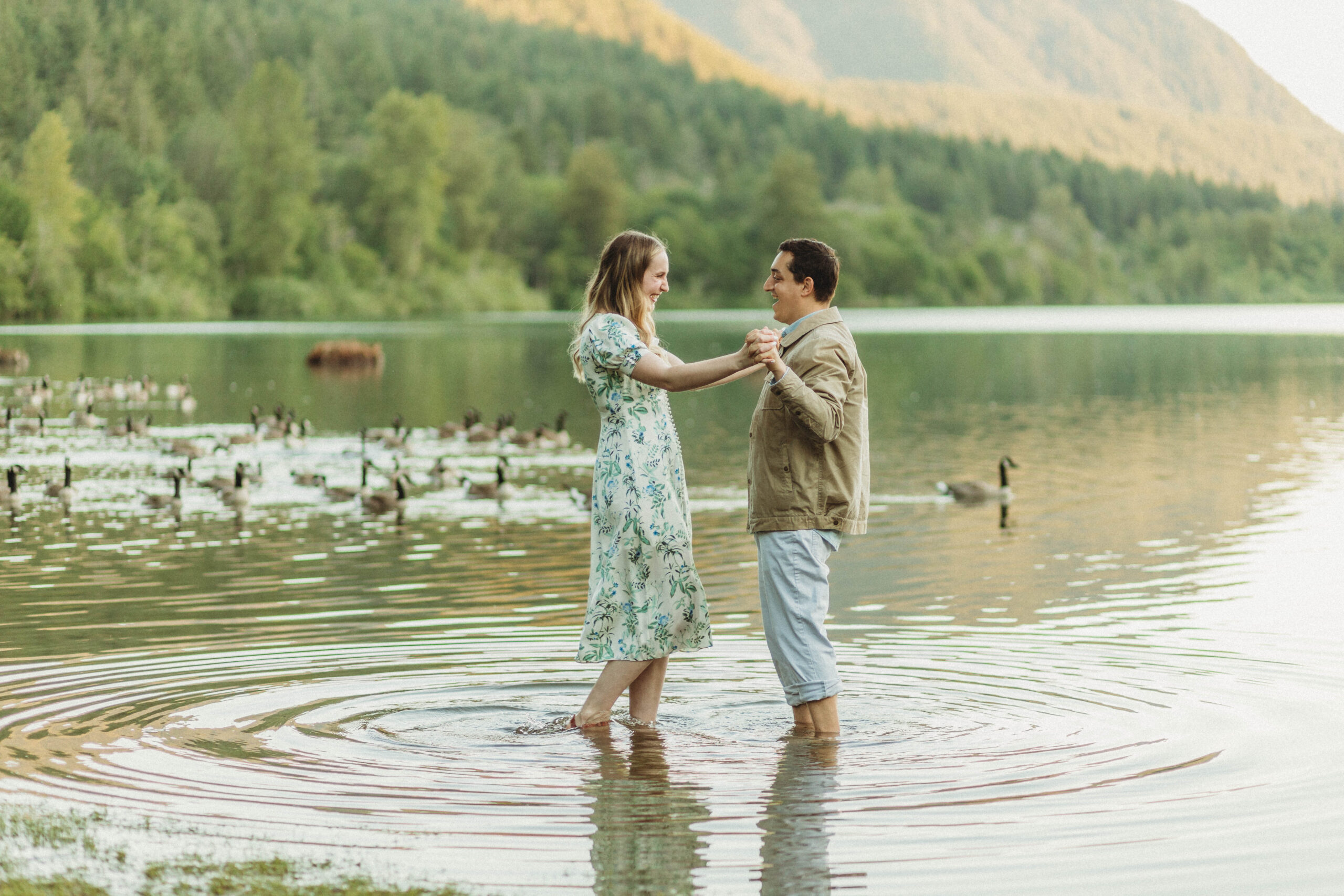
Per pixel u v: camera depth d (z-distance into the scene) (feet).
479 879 16.66
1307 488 62.23
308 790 20.06
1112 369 158.71
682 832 18.34
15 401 117.50
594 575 23.98
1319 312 430.61
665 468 23.82
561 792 20.04
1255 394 122.52
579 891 16.35
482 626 32.94
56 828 18.29
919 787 20.25
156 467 75.10
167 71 413.39
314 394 129.08
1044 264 510.17
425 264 385.91
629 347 23.09
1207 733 23.02
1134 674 27.40
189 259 332.39
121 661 28.91
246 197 347.36
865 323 321.73
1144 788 20.08
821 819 18.86
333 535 51.31
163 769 21.01
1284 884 16.55
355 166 391.45
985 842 17.95
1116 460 74.59
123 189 344.69
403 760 21.62
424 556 45.70
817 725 23.16
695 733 23.36
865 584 39.14
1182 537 48.19
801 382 22.48
